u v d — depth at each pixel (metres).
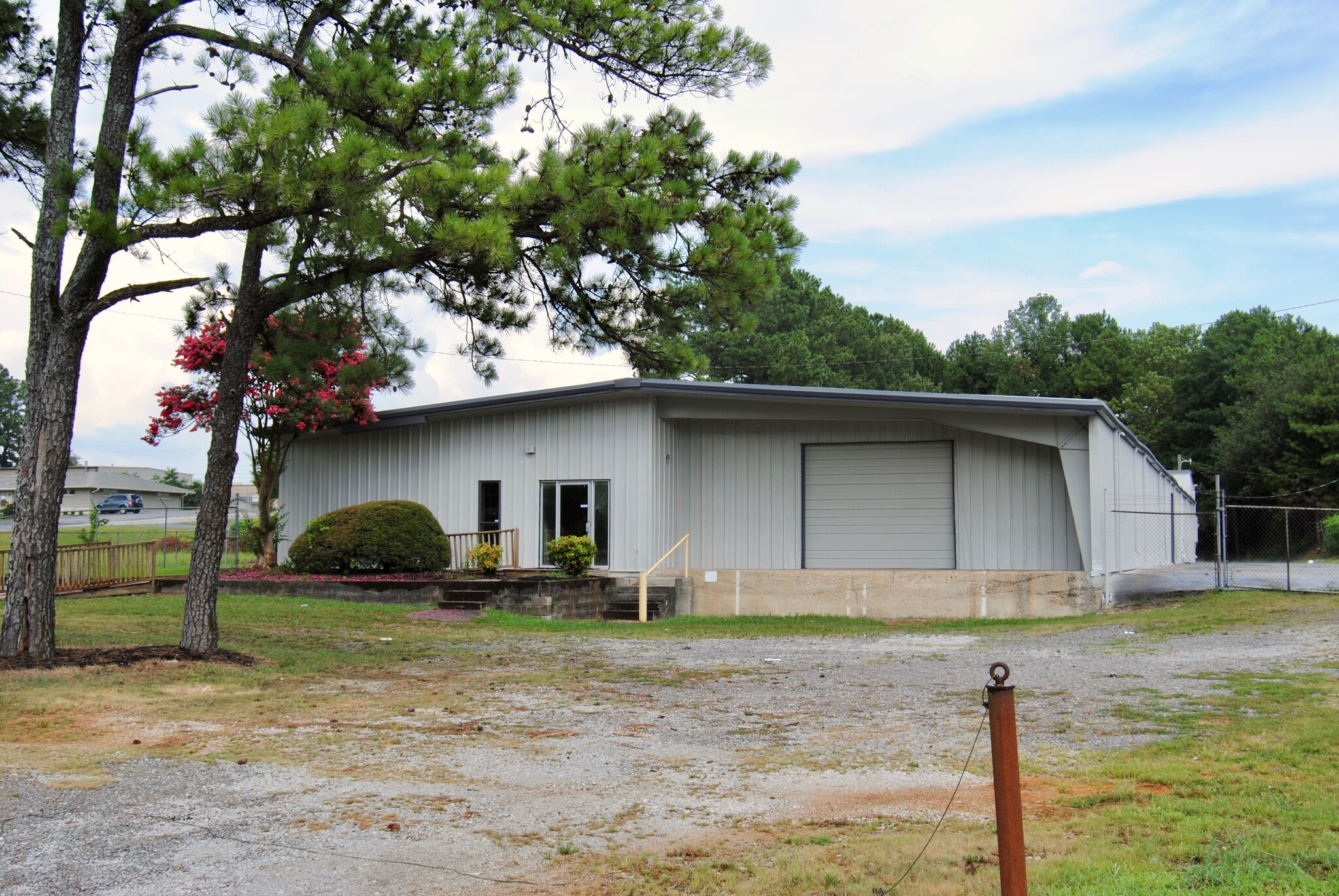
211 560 12.13
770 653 13.98
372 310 13.67
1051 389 69.25
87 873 5.14
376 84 10.34
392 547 20.95
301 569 21.86
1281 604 16.50
